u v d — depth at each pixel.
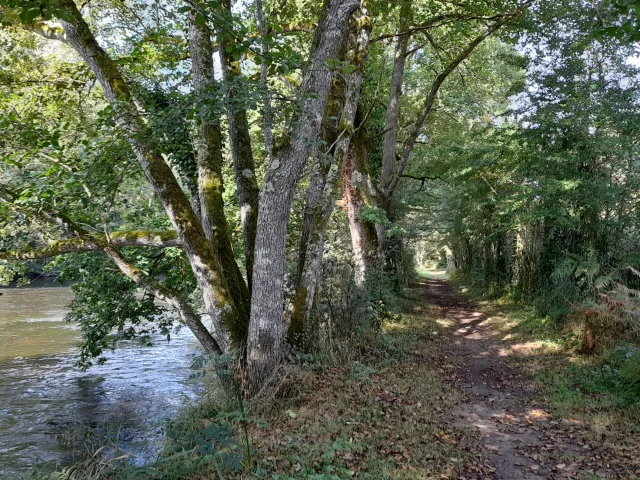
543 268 14.73
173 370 12.62
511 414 6.99
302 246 9.01
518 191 13.63
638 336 9.45
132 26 10.55
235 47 4.82
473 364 10.33
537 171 13.21
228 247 8.12
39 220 7.73
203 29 7.84
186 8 4.42
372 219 11.98
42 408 9.65
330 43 6.75
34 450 7.44
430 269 63.22
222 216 8.16
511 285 20.09
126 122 7.20
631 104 11.40
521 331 13.12
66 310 22.42
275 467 4.73
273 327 6.87
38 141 7.77
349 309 10.41
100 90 10.73
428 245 58.00
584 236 13.00
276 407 6.50
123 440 7.61
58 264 10.77
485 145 15.89
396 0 12.77
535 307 14.82
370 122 17.59
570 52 12.33
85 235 7.68
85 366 11.46
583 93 11.98
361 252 13.41
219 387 7.44
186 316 7.50
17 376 12.09
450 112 19.75
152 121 6.78
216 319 7.21
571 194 12.16
